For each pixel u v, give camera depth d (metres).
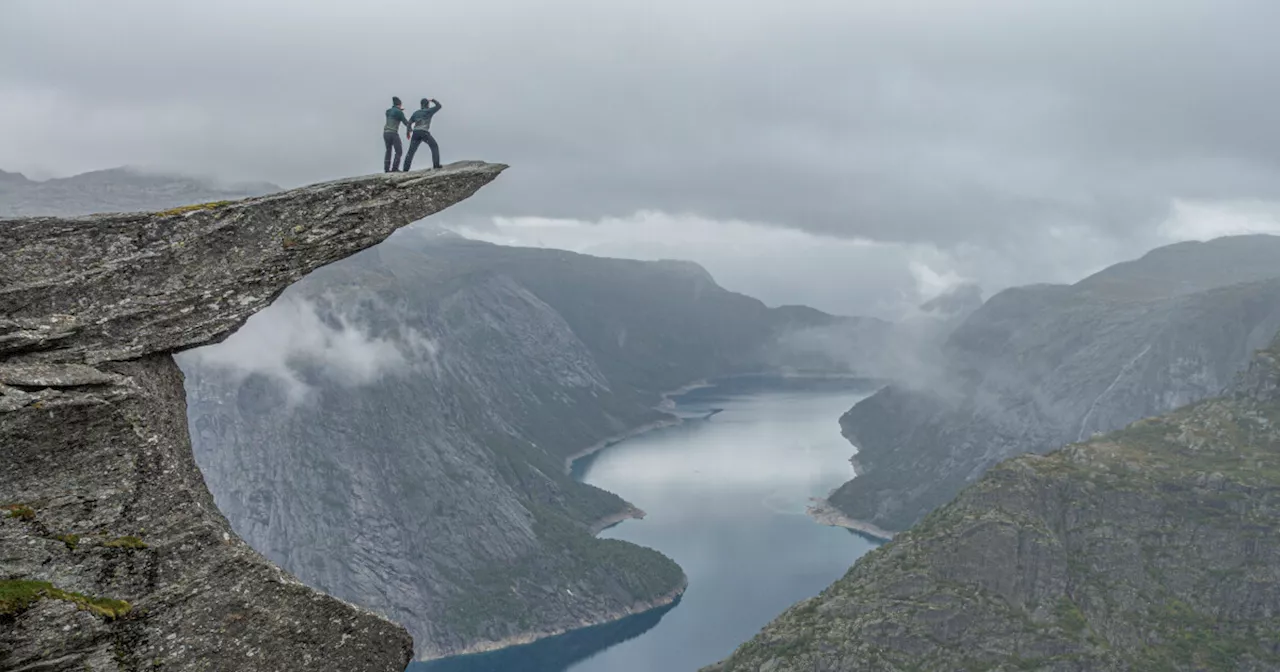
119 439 26.48
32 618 24.75
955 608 118.56
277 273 30.06
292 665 28.36
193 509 27.42
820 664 115.69
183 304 28.69
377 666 29.61
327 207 30.95
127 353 27.88
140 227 28.52
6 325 26.55
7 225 27.28
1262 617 118.81
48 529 25.52
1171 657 114.06
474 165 36.12
